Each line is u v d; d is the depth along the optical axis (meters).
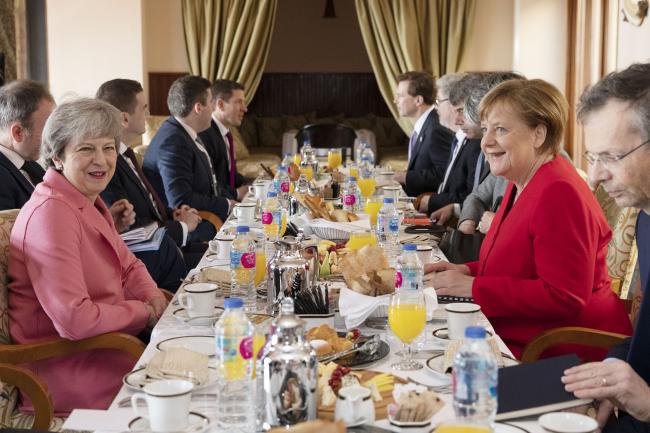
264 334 1.95
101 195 3.89
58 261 2.45
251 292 2.53
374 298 2.21
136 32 8.66
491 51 9.03
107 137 2.65
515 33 8.87
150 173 5.34
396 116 9.30
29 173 3.27
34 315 2.52
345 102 11.46
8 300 2.54
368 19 9.19
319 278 2.75
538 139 2.56
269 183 5.48
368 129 10.95
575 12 8.43
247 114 11.20
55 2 8.55
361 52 11.59
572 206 2.45
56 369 2.53
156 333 2.22
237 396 1.65
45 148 2.63
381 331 2.21
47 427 2.32
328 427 1.25
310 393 1.52
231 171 6.39
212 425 1.61
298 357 1.51
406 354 1.97
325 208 3.82
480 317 2.30
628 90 1.94
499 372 1.77
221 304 2.48
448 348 1.86
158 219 4.16
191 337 2.15
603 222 2.56
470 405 1.44
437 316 2.32
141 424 1.61
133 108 4.36
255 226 3.96
